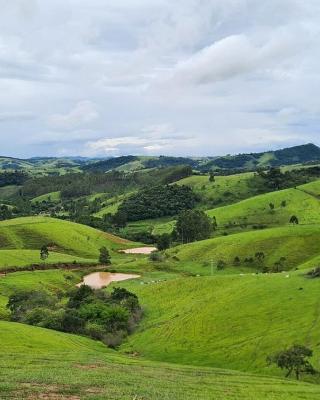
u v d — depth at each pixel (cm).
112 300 11381
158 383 4622
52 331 8300
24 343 6494
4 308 11275
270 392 4747
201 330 8906
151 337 9200
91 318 9919
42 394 3644
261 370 6838
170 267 17312
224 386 4878
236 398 4297
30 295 11788
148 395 3959
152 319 10650
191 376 5400
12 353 5684
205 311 9756
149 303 12112
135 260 19588
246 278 11825
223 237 19288
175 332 9150
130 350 8600
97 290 12619
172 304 11512
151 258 18650
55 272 16275
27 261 17375
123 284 14950
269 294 9619
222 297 10394
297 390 4947
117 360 6194
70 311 9925
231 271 16025
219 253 17675
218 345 8100
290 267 15825
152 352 8356
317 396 4722
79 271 17488
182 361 7800
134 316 10675
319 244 16838
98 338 9119
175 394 4138
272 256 16638
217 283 12100
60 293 13562
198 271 16288
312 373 6203
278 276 10975
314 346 6975
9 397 3503
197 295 11544
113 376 4709
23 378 4150
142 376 4966
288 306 8725
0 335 6675
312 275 10194
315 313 8062
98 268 17912
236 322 8769
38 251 19475
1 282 13862
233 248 17650
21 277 14812
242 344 7856
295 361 6172
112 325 9800
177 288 12644
